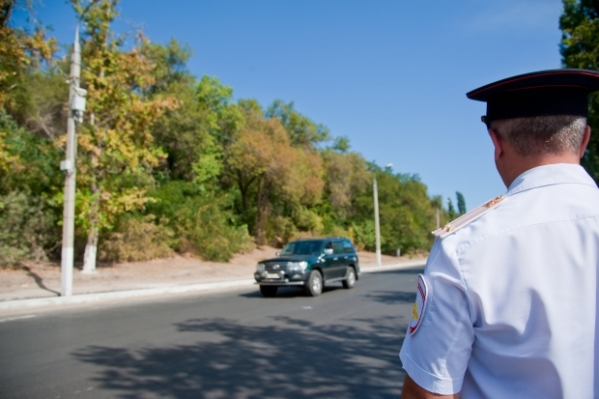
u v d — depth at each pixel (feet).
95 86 56.85
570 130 4.66
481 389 4.33
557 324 3.96
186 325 30.04
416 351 4.45
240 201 114.01
